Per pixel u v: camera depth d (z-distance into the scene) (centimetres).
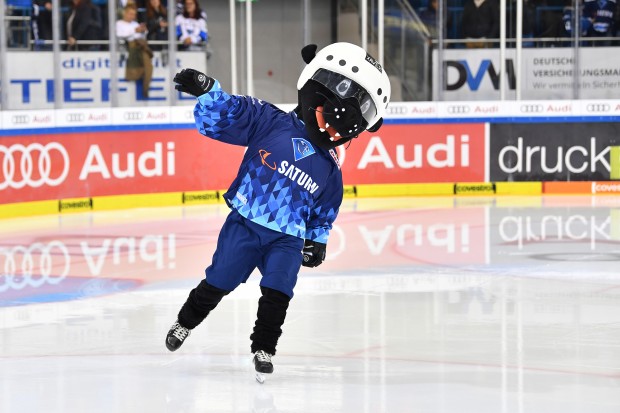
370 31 1991
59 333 821
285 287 647
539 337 798
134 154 1744
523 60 1962
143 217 1595
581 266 1125
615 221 1491
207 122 654
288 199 652
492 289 999
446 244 1280
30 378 678
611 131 1900
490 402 616
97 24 1823
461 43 1962
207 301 677
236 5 2011
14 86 1741
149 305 933
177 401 621
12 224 1511
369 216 1570
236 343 781
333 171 672
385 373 689
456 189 1900
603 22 1942
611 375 682
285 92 2083
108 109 1714
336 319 869
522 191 1908
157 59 1869
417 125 1891
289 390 645
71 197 1672
